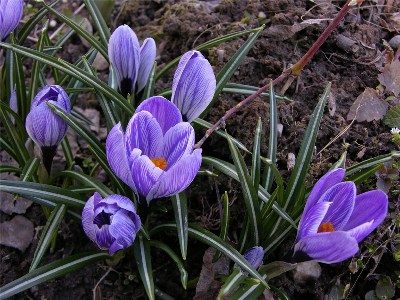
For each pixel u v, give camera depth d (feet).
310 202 0.75
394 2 1.30
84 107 1.26
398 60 1.18
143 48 0.93
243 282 0.82
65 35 1.17
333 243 0.70
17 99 1.02
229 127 1.06
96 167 1.08
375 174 1.01
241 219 1.00
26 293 1.01
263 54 1.16
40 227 1.08
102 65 1.31
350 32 1.20
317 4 1.23
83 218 0.78
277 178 0.82
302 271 0.92
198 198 1.03
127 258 1.01
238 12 1.25
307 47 1.18
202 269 0.93
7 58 1.04
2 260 1.05
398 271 0.96
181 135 0.74
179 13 1.27
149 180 0.71
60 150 1.17
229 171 0.88
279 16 1.20
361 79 1.15
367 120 1.09
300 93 1.12
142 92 1.00
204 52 1.18
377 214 0.75
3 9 0.94
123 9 1.38
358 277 0.95
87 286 1.00
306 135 0.86
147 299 0.98
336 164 0.86
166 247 0.88
